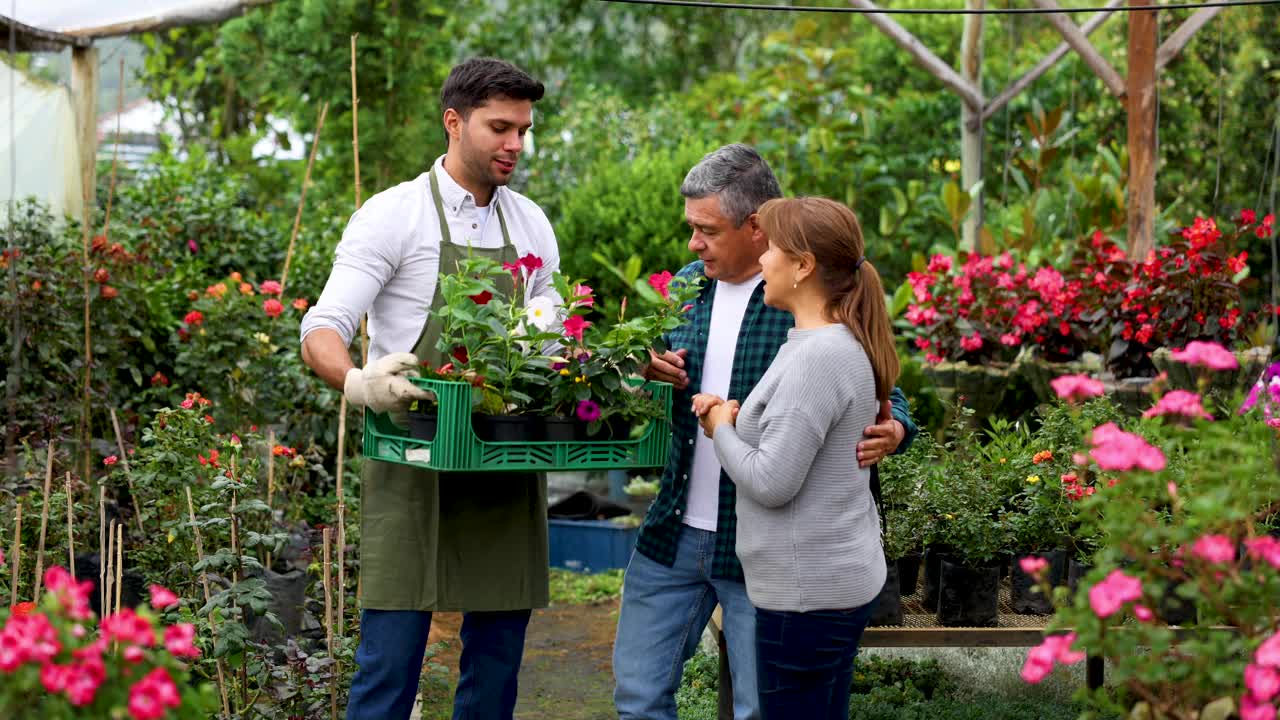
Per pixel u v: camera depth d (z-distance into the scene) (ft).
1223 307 16.43
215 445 12.94
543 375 8.29
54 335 15.05
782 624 7.62
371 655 8.73
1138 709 5.99
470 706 9.19
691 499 8.97
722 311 9.05
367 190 31.50
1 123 18.16
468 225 8.87
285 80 31.94
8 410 13.80
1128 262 17.46
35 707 5.67
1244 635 5.95
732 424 7.96
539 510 9.15
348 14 30.86
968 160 25.46
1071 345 18.57
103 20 19.08
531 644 16.28
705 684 13.47
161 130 35.55
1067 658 5.77
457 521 8.77
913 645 10.85
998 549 11.27
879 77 44.01
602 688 14.49
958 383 18.60
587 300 8.23
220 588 10.84
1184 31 20.08
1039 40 40.34
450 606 8.73
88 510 13.06
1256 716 5.43
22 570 11.70
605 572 19.76
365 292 8.50
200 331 16.48
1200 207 29.63
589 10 50.29
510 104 8.53
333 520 14.43
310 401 17.10
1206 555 5.74
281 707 10.18
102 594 10.28
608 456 8.44
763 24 51.21
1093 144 35.60
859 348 7.55
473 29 46.83
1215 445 6.36
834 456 7.53
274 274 22.90
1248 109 27.81
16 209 17.15
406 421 8.12
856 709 12.09
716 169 8.63
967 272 19.25
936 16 42.55
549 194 33.81
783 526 7.55
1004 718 11.85
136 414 16.35
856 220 7.66
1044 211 27.32
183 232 22.67
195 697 5.77
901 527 11.35
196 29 38.65
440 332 8.66
